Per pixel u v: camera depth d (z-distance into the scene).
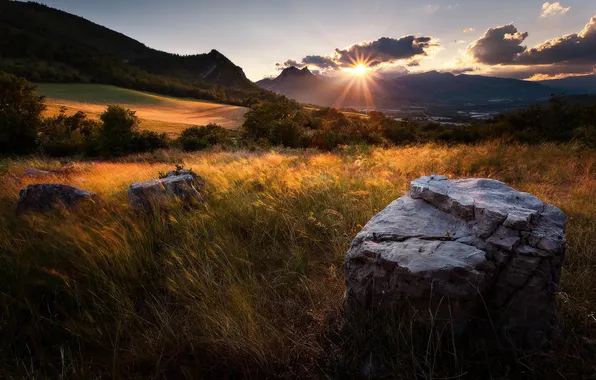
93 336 2.61
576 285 2.88
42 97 41.50
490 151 10.23
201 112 107.69
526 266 2.12
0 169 10.88
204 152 24.98
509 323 2.18
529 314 2.15
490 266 2.15
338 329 2.57
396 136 24.55
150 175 8.95
